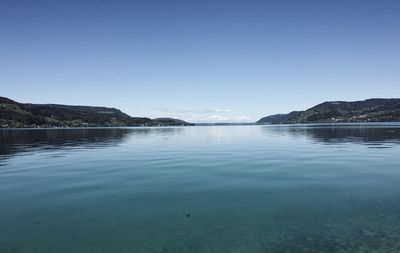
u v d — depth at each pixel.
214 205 14.73
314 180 19.84
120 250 10.34
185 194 16.69
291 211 13.78
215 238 11.19
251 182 19.45
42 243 10.82
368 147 41.94
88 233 11.62
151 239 11.12
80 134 103.25
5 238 11.23
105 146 49.06
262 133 97.62
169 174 22.55
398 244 10.58
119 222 12.68
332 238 11.07
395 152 35.44
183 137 78.12
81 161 30.22
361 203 14.77
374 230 11.66
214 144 51.38
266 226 12.16
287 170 23.69
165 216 13.32
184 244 10.75
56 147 47.53
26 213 13.81
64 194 16.92
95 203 15.17
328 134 80.56
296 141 55.81
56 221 12.81
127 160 30.67
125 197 16.19
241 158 31.25
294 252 10.16
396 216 13.01
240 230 11.84
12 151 41.12
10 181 20.61
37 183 19.88
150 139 69.38
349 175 21.44
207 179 20.55
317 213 13.48
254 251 10.26
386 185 18.28
